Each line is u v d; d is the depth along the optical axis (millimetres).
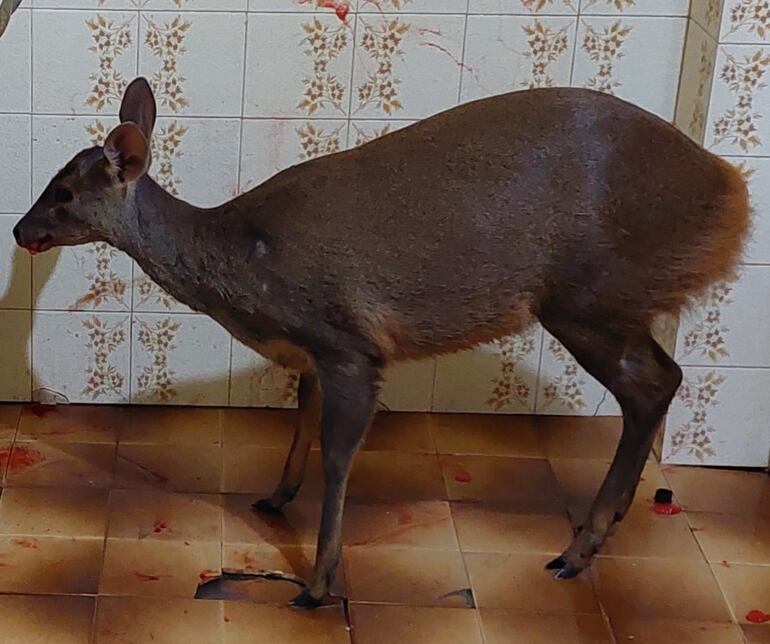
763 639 1850
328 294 1758
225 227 1792
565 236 1776
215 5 2105
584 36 2176
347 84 2170
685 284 1833
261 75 2152
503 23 2156
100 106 2148
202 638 1780
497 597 1897
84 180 1774
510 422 2342
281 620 1826
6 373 2285
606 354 1858
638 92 2219
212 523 2020
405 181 1768
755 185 2113
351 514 2057
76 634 1771
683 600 1918
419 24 2145
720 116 2082
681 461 2256
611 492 1938
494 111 1802
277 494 2045
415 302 1780
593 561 1984
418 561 1960
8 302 2236
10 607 1808
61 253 2209
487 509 2096
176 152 2188
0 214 2184
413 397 2340
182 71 2139
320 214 1760
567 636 1833
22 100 2129
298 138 2199
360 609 1856
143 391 2316
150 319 2271
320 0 2117
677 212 1783
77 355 2287
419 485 2145
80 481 2098
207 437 2248
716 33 2047
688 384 2205
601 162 1774
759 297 2158
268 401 2338
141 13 2102
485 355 2322
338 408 1803
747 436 2240
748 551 2037
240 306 1790
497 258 1772
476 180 1762
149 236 1789
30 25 2088
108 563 1909
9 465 2125
